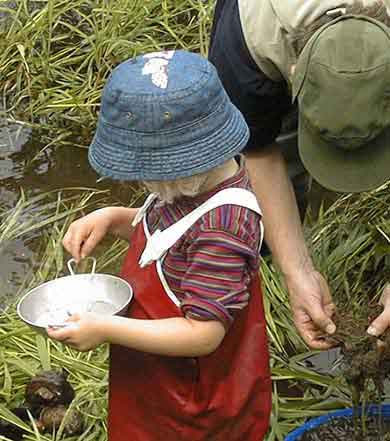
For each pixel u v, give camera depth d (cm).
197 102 201
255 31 243
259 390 231
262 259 336
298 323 258
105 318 211
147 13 470
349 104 219
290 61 240
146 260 217
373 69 218
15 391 291
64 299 230
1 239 365
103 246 356
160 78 202
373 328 246
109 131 204
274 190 264
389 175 231
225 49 251
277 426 275
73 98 445
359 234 348
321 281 261
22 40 470
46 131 443
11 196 400
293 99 231
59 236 358
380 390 253
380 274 338
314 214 363
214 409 227
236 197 211
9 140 438
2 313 323
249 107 254
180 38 468
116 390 232
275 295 329
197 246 209
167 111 199
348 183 230
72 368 296
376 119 220
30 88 457
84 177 412
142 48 456
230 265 208
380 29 222
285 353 312
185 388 226
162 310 219
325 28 224
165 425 231
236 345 226
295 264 259
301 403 290
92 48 461
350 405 288
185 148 201
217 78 206
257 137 259
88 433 275
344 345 250
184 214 215
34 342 306
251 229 212
